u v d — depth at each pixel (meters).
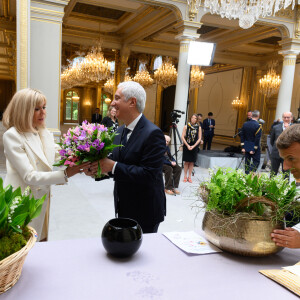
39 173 1.67
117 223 1.24
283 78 8.49
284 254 1.27
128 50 12.77
